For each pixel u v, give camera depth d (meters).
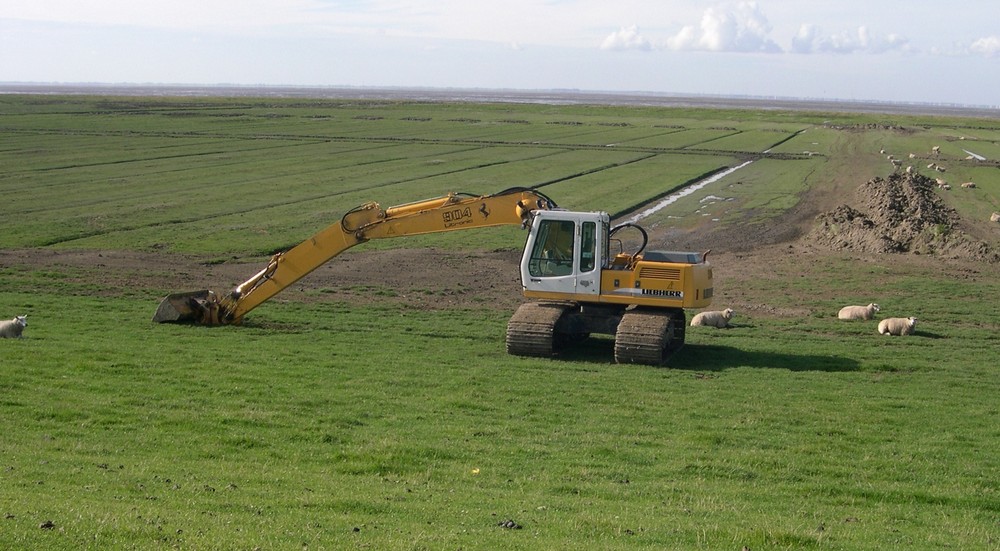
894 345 25.05
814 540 10.15
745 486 13.16
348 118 130.50
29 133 90.69
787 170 73.00
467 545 9.37
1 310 26.45
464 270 35.94
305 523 9.95
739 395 18.91
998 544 10.78
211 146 84.00
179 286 31.56
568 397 18.27
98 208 48.56
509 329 22.45
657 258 23.33
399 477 12.87
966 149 96.12
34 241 39.06
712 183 64.69
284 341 23.47
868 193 55.19
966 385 20.55
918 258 39.38
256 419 15.75
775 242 43.16
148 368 19.41
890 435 16.19
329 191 56.97
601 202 53.75
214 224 44.91
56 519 9.15
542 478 13.06
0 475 11.54
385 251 39.62
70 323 24.88
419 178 63.84
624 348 21.83
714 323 27.34
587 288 22.61
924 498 12.87
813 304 30.77
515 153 83.75
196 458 13.50
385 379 19.34
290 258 24.72
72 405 16.22
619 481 13.08
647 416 17.02
